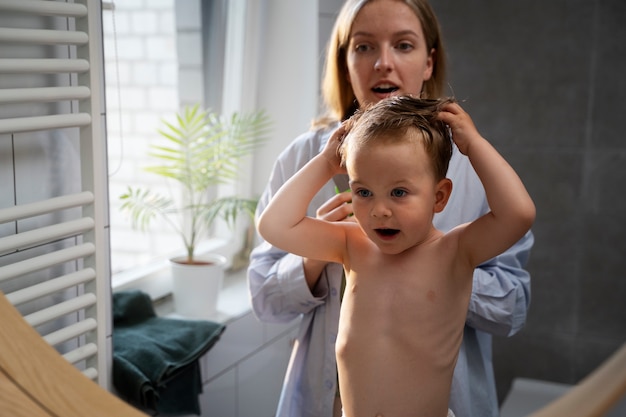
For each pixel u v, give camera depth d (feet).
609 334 8.16
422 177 2.94
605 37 7.73
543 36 7.93
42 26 4.28
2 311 3.07
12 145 4.19
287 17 7.61
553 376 8.43
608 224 8.00
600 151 7.92
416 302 3.09
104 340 4.67
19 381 2.77
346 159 3.11
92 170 4.38
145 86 6.88
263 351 7.07
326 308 4.42
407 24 4.08
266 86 7.83
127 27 6.58
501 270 4.29
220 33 7.52
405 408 3.07
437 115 3.07
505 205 2.85
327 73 4.65
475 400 4.28
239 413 6.79
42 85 4.32
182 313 6.54
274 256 4.74
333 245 3.38
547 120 8.04
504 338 8.54
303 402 4.50
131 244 7.01
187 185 6.82
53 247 4.52
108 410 2.64
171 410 5.46
